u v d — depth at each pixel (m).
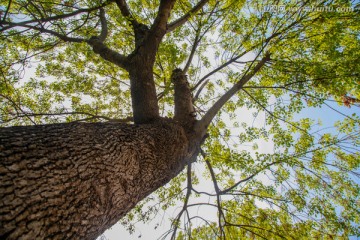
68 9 4.75
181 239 4.75
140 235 4.66
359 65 3.73
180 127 3.43
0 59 4.91
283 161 4.02
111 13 5.58
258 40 4.59
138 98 3.42
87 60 5.78
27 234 1.20
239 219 5.00
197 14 4.75
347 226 4.01
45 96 5.61
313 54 4.60
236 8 5.11
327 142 4.45
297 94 4.50
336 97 4.57
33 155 1.52
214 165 5.20
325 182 4.53
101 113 6.34
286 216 4.56
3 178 1.27
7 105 4.91
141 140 2.61
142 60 3.59
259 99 4.80
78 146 1.89
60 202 1.46
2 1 4.37
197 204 4.54
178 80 4.45
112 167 2.01
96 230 1.74
